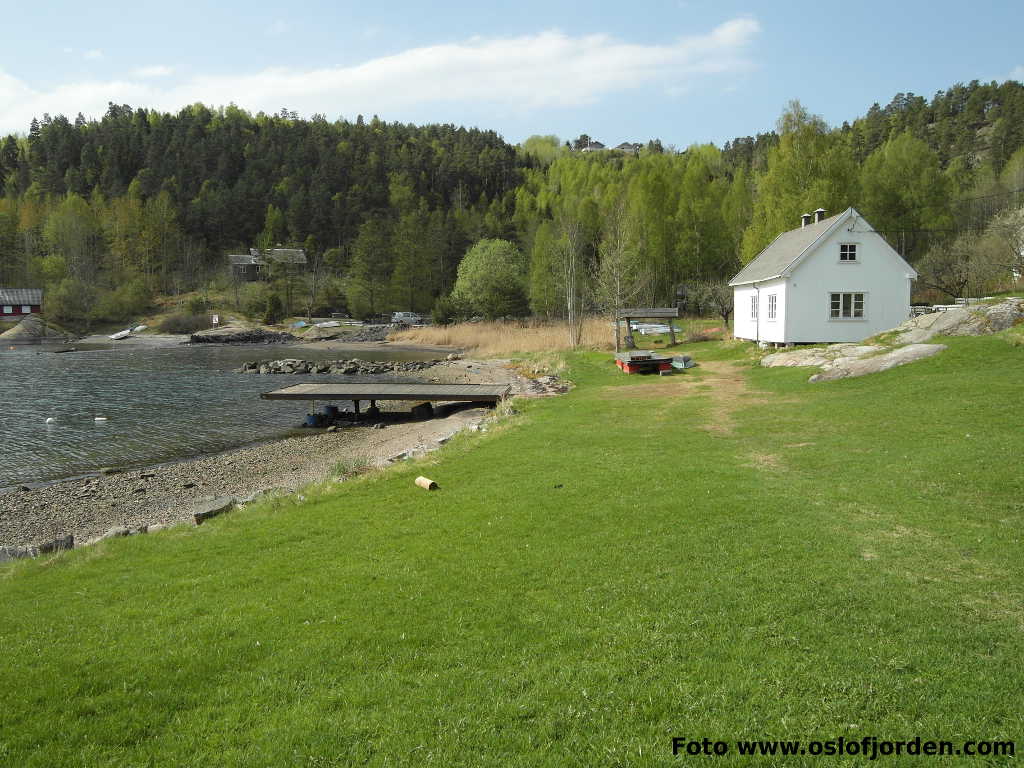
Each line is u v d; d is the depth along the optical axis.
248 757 4.41
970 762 4.07
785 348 30.38
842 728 4.46
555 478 12.14
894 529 8.40
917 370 20.02
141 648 6.06
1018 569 6.95
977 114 137.00
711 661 5.39
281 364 45.84
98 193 126.25
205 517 11.64
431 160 162.00
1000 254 40.22
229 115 193.12
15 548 10.39
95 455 20.36
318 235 127.81
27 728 4.83
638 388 25.17
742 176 70.25
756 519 9.09
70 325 86.00
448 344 66.75
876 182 55.00
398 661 5.65
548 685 5.14
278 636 6.20
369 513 10.59
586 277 62.28
